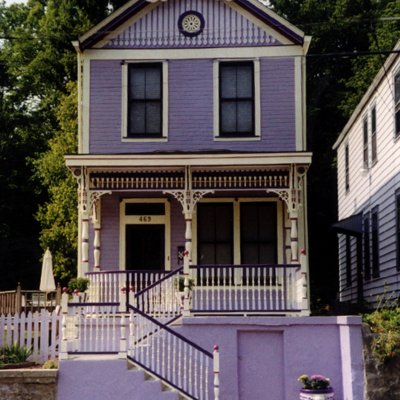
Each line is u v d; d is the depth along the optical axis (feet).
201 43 73.51
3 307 68.59
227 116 72.90
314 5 151.23
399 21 135.23
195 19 73.77
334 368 56.59
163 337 54.70
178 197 66.28
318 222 148.56
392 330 55.21
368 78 133.80
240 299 62.75
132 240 72.49
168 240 72.08
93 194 66.74
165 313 60.80
